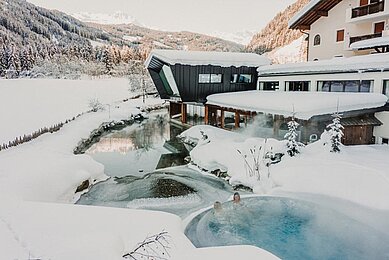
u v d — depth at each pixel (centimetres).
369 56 1463
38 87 4059
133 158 1688
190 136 2031
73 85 4659
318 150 1223
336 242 750
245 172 1211
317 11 2167
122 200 1113
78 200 1114
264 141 1325
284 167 1137
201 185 1244
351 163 1038
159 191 1190
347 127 1362
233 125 2180
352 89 1539
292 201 956
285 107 1370
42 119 2472
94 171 1309
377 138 1420
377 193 861
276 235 784
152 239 607
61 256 479
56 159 1338
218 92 2256
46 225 647
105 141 2138
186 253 568
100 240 552
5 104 2862
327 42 2188
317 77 1719
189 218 877
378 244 739
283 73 1975
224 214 898
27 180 1020
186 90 2173
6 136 1819
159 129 2561
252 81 2317
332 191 931
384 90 1397
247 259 546
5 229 614
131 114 3123
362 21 1930
